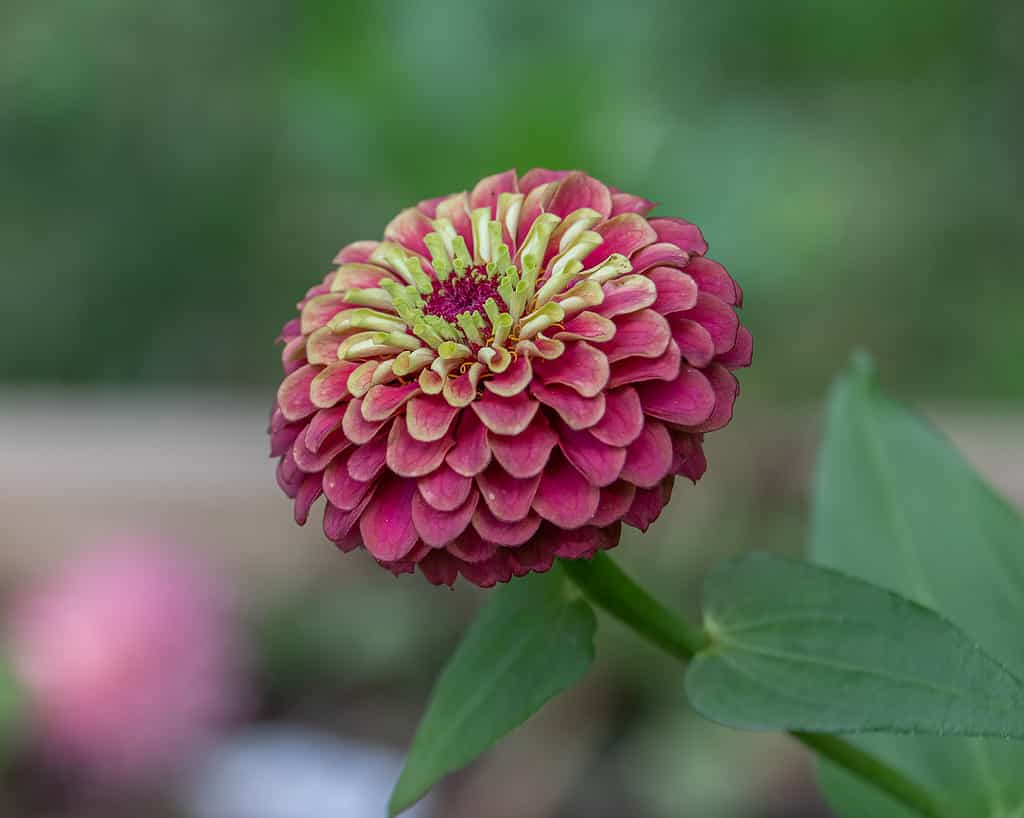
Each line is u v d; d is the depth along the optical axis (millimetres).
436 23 543
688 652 307
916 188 709
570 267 293
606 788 473
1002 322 688
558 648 308
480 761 491
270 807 472
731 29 714
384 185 533
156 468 568
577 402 278
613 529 283
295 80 619
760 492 530
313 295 316
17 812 455
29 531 562
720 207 568
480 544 282
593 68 523
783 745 467
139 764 433
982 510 345
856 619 299
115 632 424
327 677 528
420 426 281
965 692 287
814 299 676
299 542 556
